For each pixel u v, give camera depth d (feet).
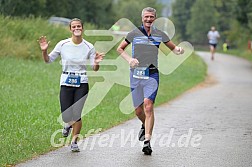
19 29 135.33
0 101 78.33
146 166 48.01
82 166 47.75
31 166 47.47
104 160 50.16
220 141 59.82
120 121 72.28
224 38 457.68
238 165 49.06
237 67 193.06
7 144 54.39
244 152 54.44
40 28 144.87
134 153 53.21
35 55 127.24
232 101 96.73
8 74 100.22
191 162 49.78
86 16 274.57
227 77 153.17
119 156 51.85
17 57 123.75
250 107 88.84
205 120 74.38
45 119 68.49
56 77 106.52
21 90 89.10
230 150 55.31
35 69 111.14
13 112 71.31
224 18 438.81
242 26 264.93
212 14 493.77
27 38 135.64
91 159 50.49
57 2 235.40
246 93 110.83
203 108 86.84
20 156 50.16
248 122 73.36
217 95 106.52
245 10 234.38
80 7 264.11
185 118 75.82
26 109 74.23
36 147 54.03
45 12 210.79
